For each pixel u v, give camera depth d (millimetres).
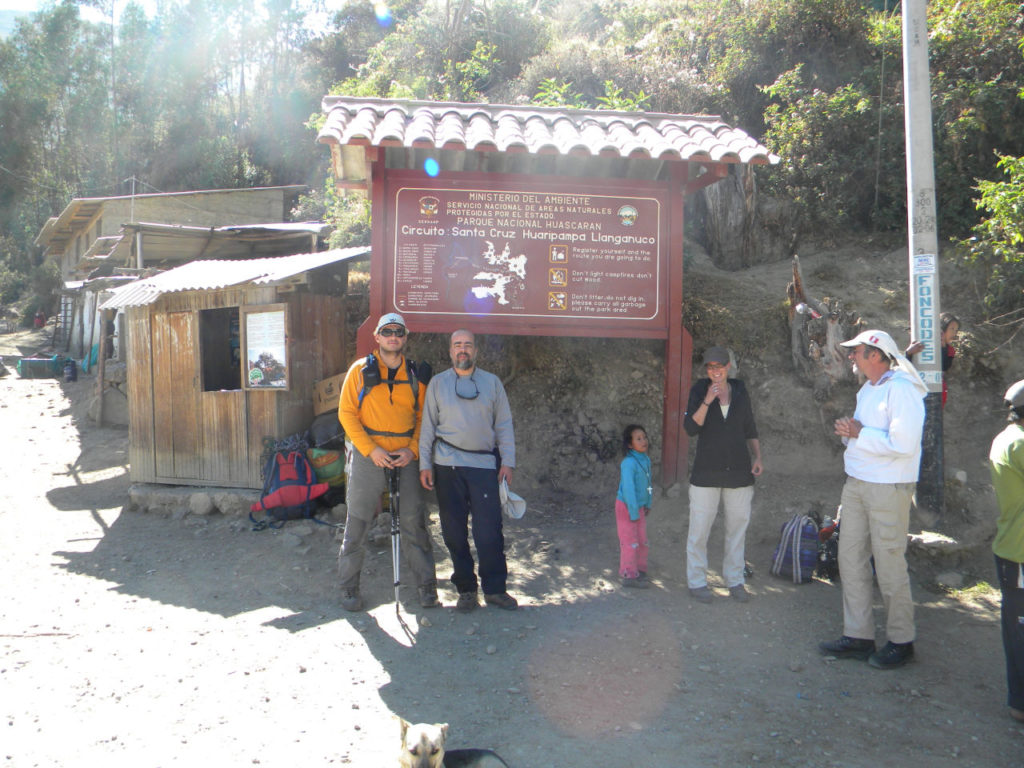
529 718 3619
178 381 7609
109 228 17891
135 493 7484
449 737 3436
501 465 5055
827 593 5207
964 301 7895
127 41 38625
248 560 5973
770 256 9727
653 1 15914
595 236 6645
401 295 6520
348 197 12703
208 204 18469
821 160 9992
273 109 31469
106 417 11805
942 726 3580
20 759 3256
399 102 7004
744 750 3348
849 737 3471
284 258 8523
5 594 5336
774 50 12039
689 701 3793
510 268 6582
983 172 9070
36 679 4023
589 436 7336
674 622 4766
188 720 3600
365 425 4984
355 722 3574
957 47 9727
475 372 5035
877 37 11367
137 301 7117
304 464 6840
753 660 4270
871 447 4094
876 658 4188
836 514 6129
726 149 6129
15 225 37969
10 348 23453
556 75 13305
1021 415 3672
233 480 7297
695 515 5086
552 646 4434
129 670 4137
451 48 15461
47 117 38219
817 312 7242
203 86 37812
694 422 5008
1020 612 3566
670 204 6688
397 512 4957
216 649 4406
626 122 6961
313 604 5109
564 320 6637
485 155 7031
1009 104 9031
